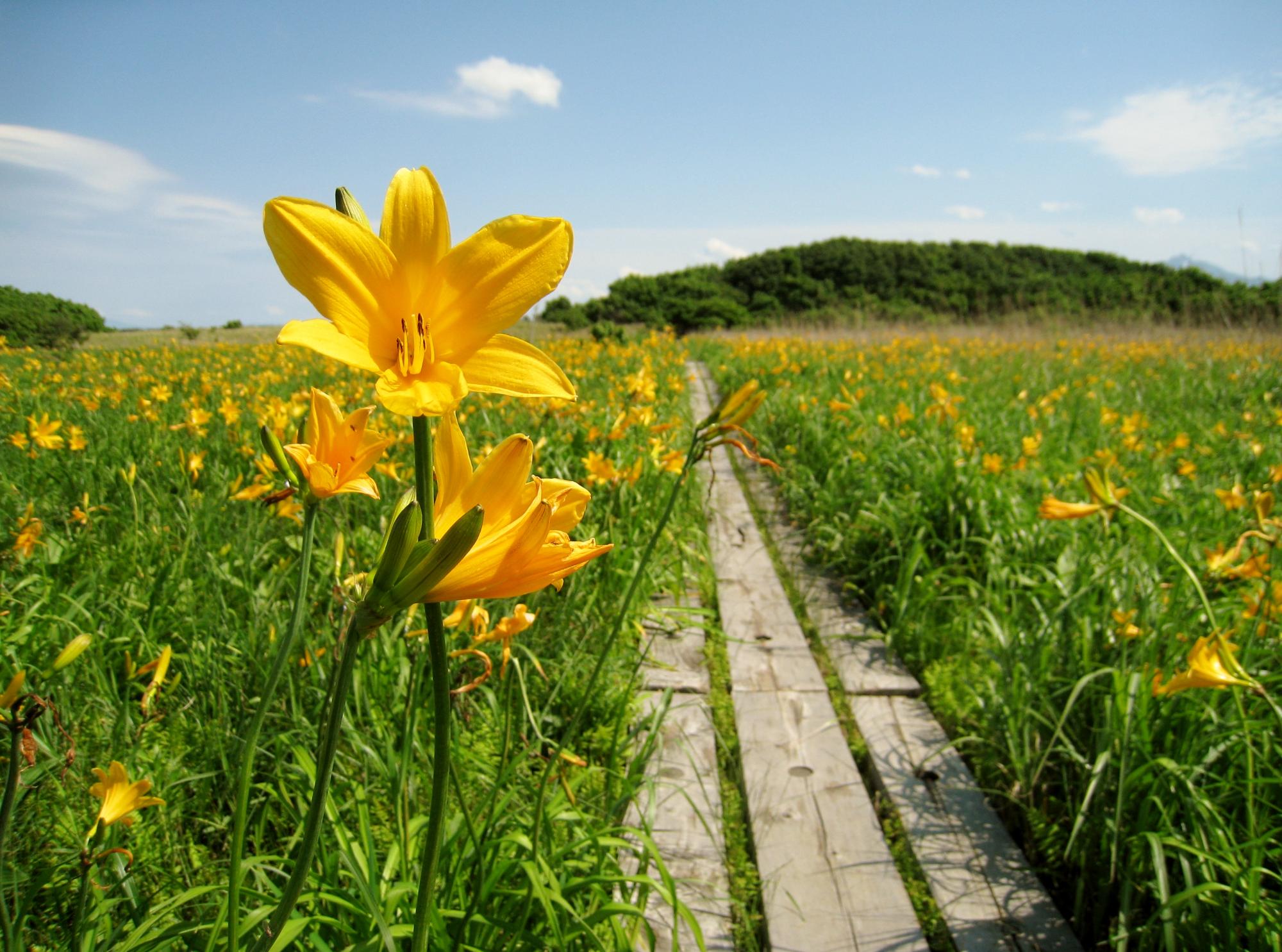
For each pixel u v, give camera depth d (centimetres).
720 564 489
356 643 66
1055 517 213
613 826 185
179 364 1062
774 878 225
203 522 339
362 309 67
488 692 247
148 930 133
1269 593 229
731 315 3912
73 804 178
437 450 78
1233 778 216
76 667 217
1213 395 942
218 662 235
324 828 166
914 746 294
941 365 1288
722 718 314
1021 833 255
